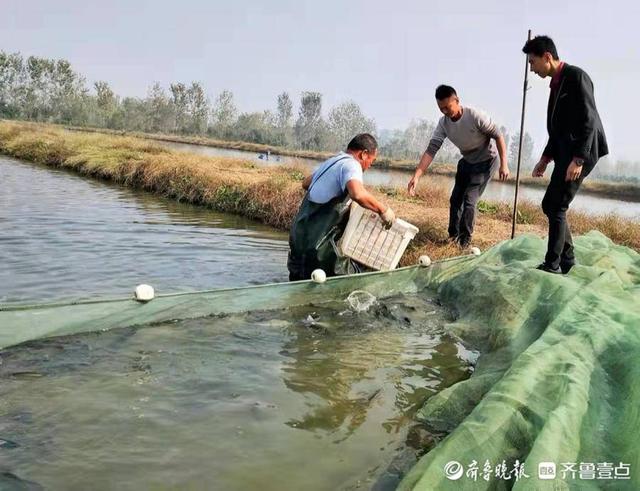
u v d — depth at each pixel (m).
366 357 4.12
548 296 4.27
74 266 6.33
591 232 6.66
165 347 3.97
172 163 16.36
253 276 6.38
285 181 12.70
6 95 77.94
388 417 3.25
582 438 2.41
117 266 6.48
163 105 79.31
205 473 2.60
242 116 80.38
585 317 3.49
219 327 4.42
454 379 3.83
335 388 3.59
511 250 6.07
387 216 5.18
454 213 7.55
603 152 4.97
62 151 23.38
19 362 3.55
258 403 3.30
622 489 2.13
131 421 3.01
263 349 4.11
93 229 8.73
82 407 3.11
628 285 4.76
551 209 5.04
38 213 9.98
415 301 5.47
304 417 3.19
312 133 75.50
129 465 2.62
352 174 5.08
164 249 7.61
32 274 5.90
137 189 16.12
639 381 2.70
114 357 3.74
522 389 2.69
